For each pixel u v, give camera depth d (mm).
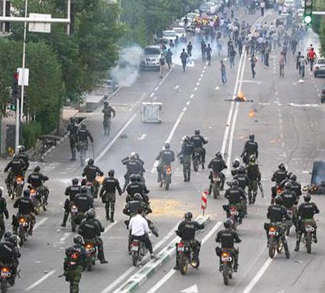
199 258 70688
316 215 86938
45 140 123375
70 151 119500
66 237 76312
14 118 129875
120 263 68875
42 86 117625
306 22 85125
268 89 178750
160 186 98438
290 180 80938
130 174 91625
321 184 97188
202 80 188500
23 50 112750
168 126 138375
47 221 81625
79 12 136375
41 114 126562
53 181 99938
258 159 116125
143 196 77188
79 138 109625
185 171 101812
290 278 66062
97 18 138625
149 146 123500
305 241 73812
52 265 68125
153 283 64188
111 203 81750
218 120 144500
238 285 63969
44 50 118000
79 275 59031
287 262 70188
